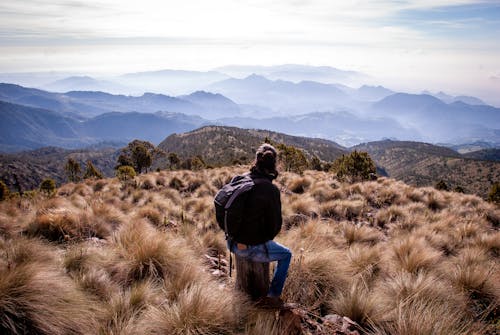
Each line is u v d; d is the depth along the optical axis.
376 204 15.54
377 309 4.59
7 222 7.82
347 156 24.67
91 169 60.16
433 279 5.57
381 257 6.74
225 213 4.21
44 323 3.72
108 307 4.23
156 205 12.47
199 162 61.59
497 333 4.55
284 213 11.49
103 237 8.22
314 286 5.23
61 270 5.30
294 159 30.86
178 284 4.84
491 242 8.78
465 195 18.30
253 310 4.27
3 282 3.79
